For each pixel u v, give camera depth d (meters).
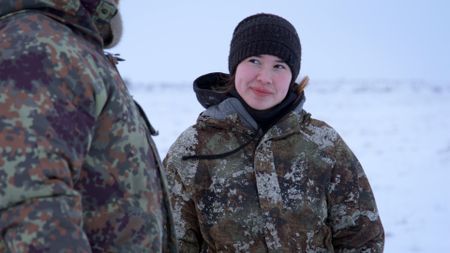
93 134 1.69
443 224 9.91
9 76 1.57
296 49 2.82
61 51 1.63
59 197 1.54
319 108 49.22
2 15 1.72
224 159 2.74
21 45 1.61
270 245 2.66
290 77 2.80
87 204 1.71
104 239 1.73
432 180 14.85
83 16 1.77
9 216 1.52
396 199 12.34
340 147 2.80
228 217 2.69
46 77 1.59
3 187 1.52
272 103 2.74
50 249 1.51
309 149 2.75
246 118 2.75
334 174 2.77
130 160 1.76
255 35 2.76
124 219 1.75
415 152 21.05
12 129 1.53
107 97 1.72
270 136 2.71
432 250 8.38
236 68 2.83
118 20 1.99
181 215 2.76
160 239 1.82
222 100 2.88
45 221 1.51
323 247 2.75
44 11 1.72
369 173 16.38
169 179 2.78
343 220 2.79
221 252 2.71
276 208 2.67
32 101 1.56
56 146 1.56
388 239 8.98
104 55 1.83
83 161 1.67
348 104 54.41
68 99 1.61
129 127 1.76
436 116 40.22
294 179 2.71
